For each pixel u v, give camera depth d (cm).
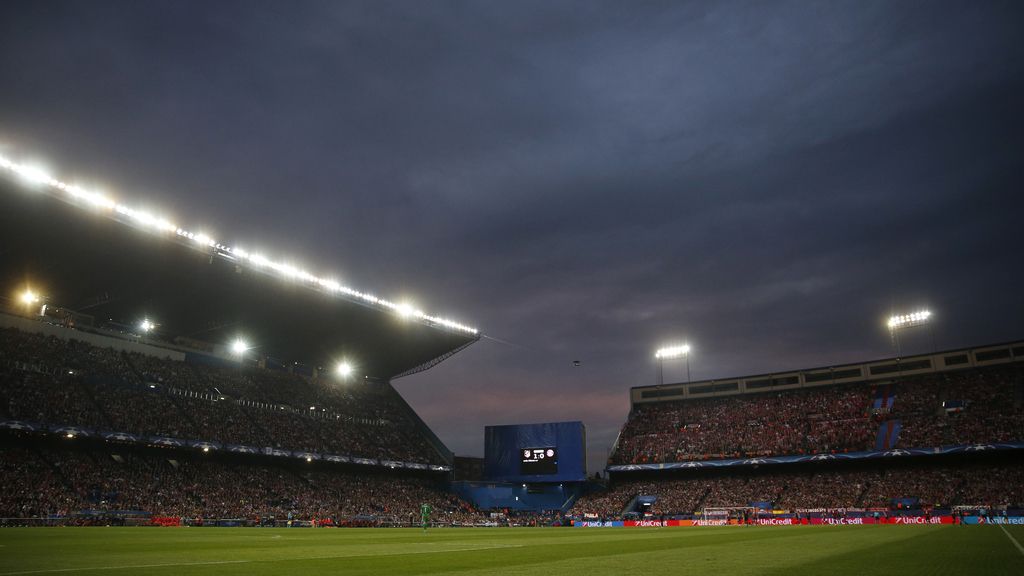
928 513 6391
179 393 7431
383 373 10350
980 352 8681
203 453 7231
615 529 5647
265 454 7238
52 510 5228
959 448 7206
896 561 1580
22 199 4856
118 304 7088
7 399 5750
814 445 8244
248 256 6297
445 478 9619
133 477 6231
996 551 1912
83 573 1375
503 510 9000
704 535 3594
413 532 4588
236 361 8756
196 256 5972
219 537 3253
